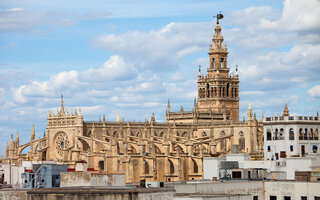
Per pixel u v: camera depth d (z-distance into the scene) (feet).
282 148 604.08
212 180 490.90
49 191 326.44
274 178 480.64
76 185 412.98
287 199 415.64
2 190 373.20
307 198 410.31
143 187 362.74
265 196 420.77
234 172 483.92
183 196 331.57
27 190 366.02
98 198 313.73
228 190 406.21
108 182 413.18
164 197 322.14
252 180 462.60
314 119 611.06
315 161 488.44
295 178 457.27
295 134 599.57
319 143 606.55
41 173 439.63
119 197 310.04
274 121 609.42
